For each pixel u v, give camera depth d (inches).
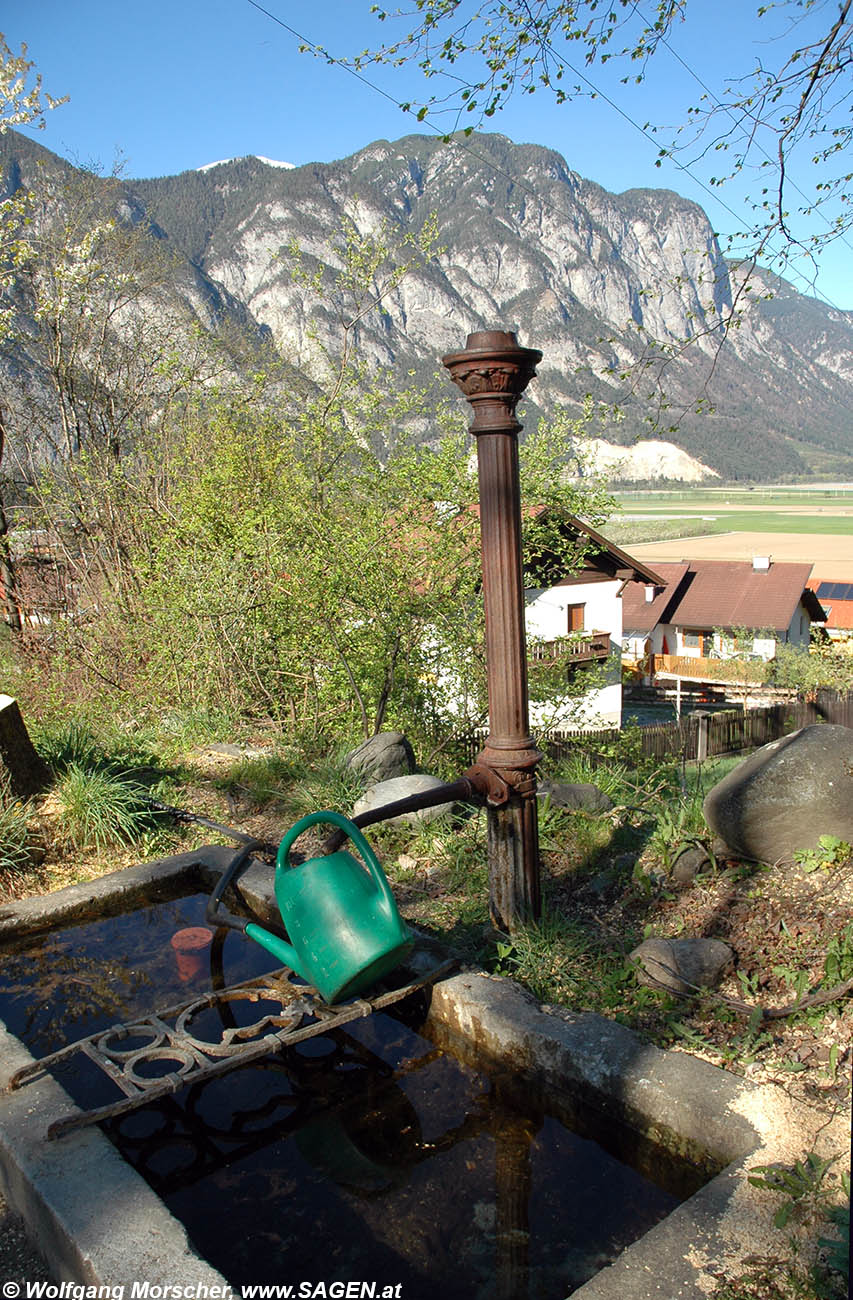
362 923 110.8
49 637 348.2
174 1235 78.0
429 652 271.1
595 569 911.7
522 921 135.8
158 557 321.1
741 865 155.6
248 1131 106.7
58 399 506.6
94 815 181.2
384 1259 86.8
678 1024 111.3
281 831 188.5
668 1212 91.4
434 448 269.6
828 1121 89.4
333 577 255.6
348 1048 122.3
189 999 119.1
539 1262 85.4
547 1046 106.7
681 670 1387.8
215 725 275.3
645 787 229.1
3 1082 101.7
